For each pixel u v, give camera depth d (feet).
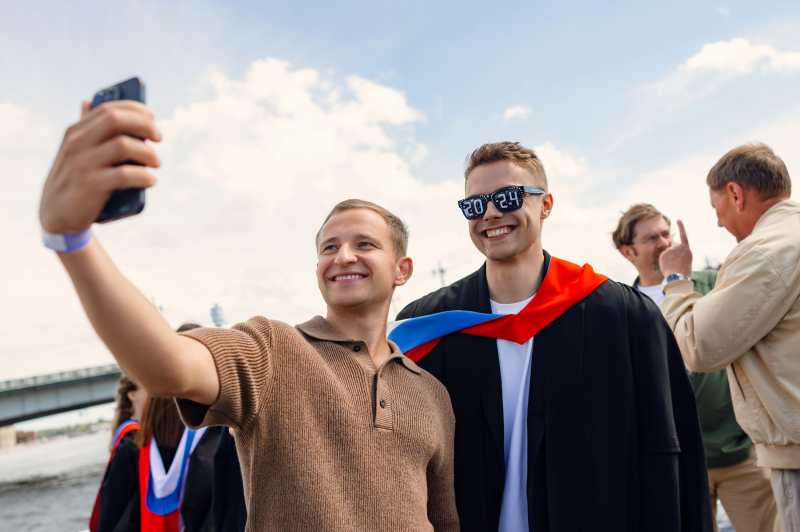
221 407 3.53
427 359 6.77
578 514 5.54
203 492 7.62
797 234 6.40
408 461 4.46
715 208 7.83
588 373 6.01
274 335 4.17
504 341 6.51
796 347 6.19
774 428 6.42
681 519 5.82
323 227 5.41
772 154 7.22
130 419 9.41
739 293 6.27
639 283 11.94
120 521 7.92
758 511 8.53
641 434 5.82
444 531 5.10
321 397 4.18
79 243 2.33
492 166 6.52
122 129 2.05
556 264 6.86
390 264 5.35
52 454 202.69
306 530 3.70
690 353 6.81
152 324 2.80
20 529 51.85
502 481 5.98
